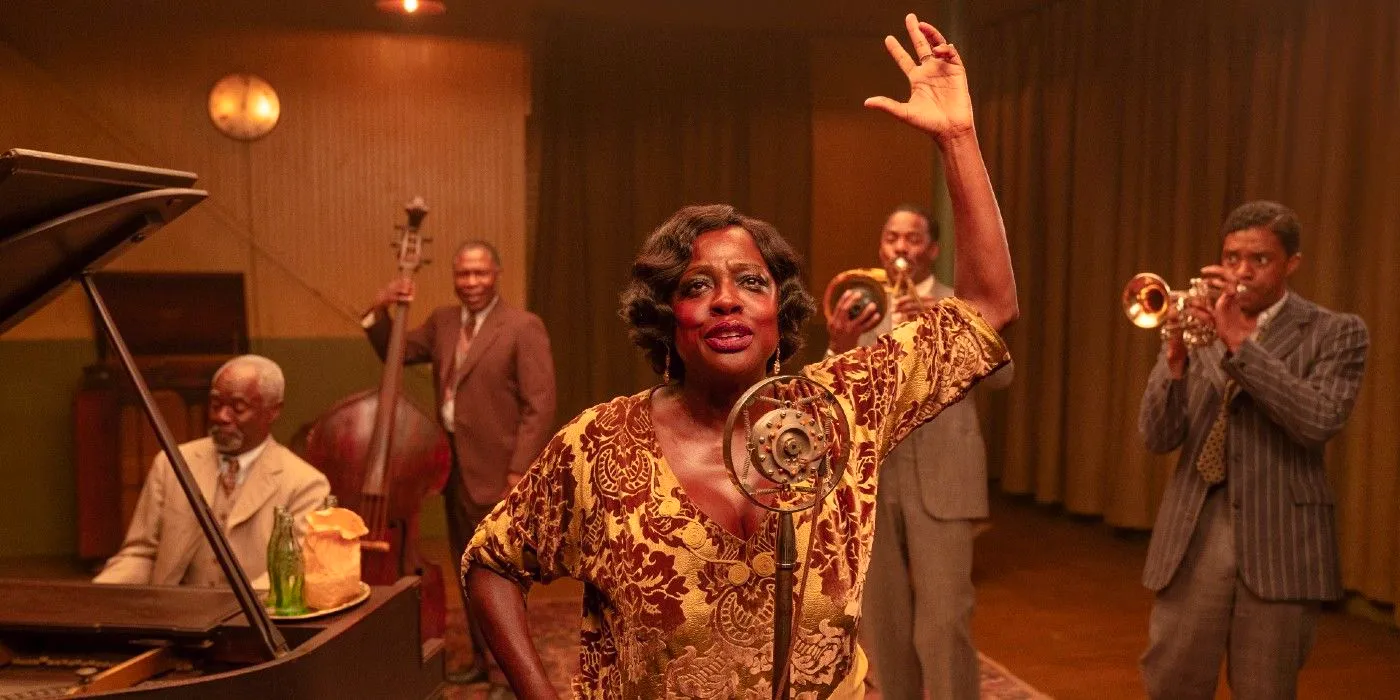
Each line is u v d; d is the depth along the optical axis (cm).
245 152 603
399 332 396
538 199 659
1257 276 257
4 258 170
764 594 129
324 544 217
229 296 602
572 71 655
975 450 319
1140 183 565
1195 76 526
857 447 139
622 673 132
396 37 619
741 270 134
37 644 216
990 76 679
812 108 713
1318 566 254
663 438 136
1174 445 274
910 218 333
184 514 304
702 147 680
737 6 623
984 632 439
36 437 581
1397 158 418
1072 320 608
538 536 143
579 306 671
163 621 213
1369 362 435
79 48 580
